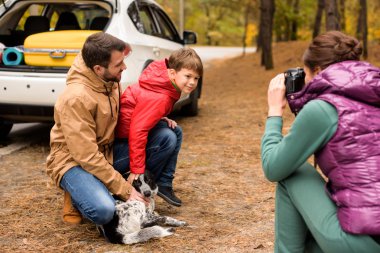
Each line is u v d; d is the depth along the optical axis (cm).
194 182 457
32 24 669
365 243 208
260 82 1320
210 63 2227
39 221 366
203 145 605
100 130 332
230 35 4994
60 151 328
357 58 231
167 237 332
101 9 725
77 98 314
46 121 598
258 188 441
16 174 491
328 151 216
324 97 218
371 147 209
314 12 2250
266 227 353
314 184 233
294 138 221
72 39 543
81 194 313
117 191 323
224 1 2069
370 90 214
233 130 694
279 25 2166
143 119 334
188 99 758
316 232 224
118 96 346
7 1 646
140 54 603
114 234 321
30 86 542
